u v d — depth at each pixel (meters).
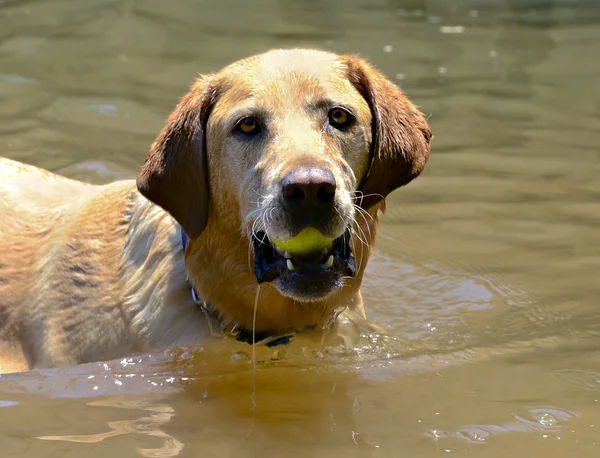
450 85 11.37
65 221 6.39
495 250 7.48
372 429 4.87
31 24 13.84
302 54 5.59
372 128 5.59
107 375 5.52
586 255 7.34
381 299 6.82
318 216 4.88
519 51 12.81
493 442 4.73
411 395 5.29
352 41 13.06
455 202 8.37
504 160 9.22
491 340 6.14
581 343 6.01
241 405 5.17
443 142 9.66
